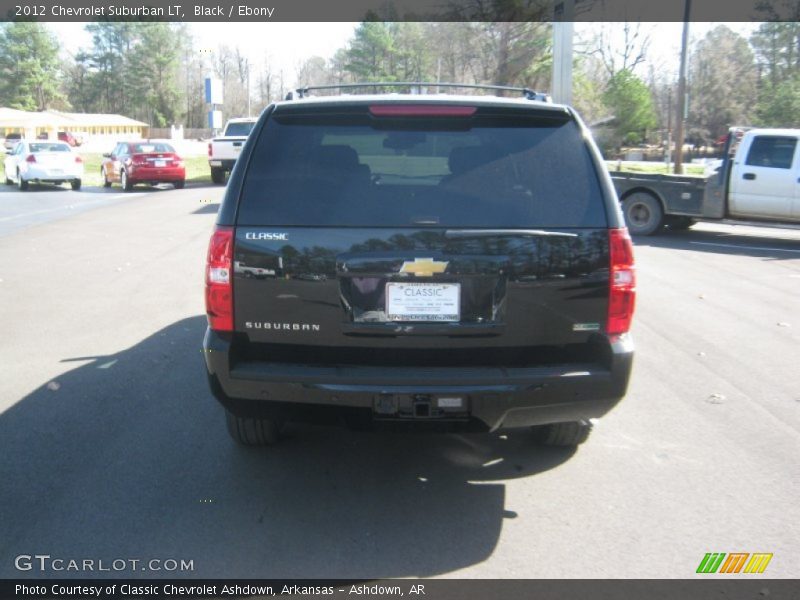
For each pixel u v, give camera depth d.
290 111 3.81
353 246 3.60
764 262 12.34
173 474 4.37
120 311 8.35
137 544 3.62
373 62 62.06
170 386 5.88
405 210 3.64
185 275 10.48
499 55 37.47
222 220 3.71
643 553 3.57
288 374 3.65
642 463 4.58
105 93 109.94
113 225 16.11
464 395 3.61
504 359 3.72
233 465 4.50
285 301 3.66
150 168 25.58
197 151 59.31
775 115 39.78
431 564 3.47
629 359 3.72
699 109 62.91
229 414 4.45
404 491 4.20
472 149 3.77
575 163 3.76
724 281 10.62
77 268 11.03
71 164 26.38
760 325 8.12
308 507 4.00
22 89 96.62
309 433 5.00
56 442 4.79
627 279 3.69
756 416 5.39
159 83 105.19
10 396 5.63
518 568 3.44
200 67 107.69
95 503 4.01
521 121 3.83
